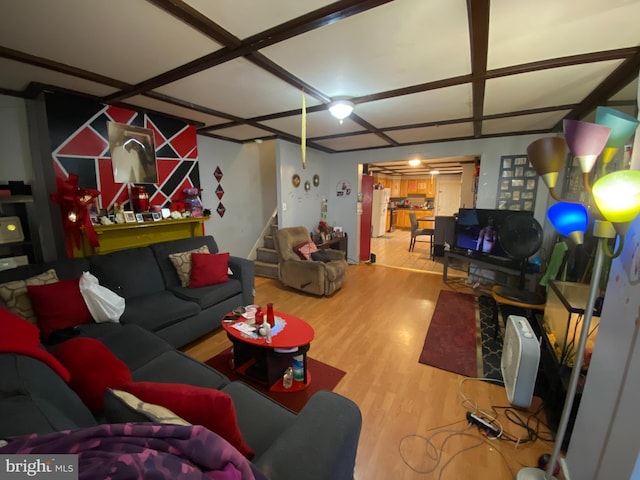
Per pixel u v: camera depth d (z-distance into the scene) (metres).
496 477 1.34
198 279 2.64
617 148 0.95
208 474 0.59
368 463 1.40
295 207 4.45
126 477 0.52
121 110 2.58
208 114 2.83
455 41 1.46
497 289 2.66
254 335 1.92
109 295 1.99
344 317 3.06
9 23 1.30
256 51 1.56
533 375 1.67
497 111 2.69
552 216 1.13
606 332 1.13
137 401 0.78
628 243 1.04
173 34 1.41
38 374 0.97
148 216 2.74
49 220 2.46
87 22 1.30
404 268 5.09
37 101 2.24
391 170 8.60
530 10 1.19
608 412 1.01
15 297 1.72
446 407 1.77
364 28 1.34
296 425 0.97
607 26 1.31
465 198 6.32
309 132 3.64
